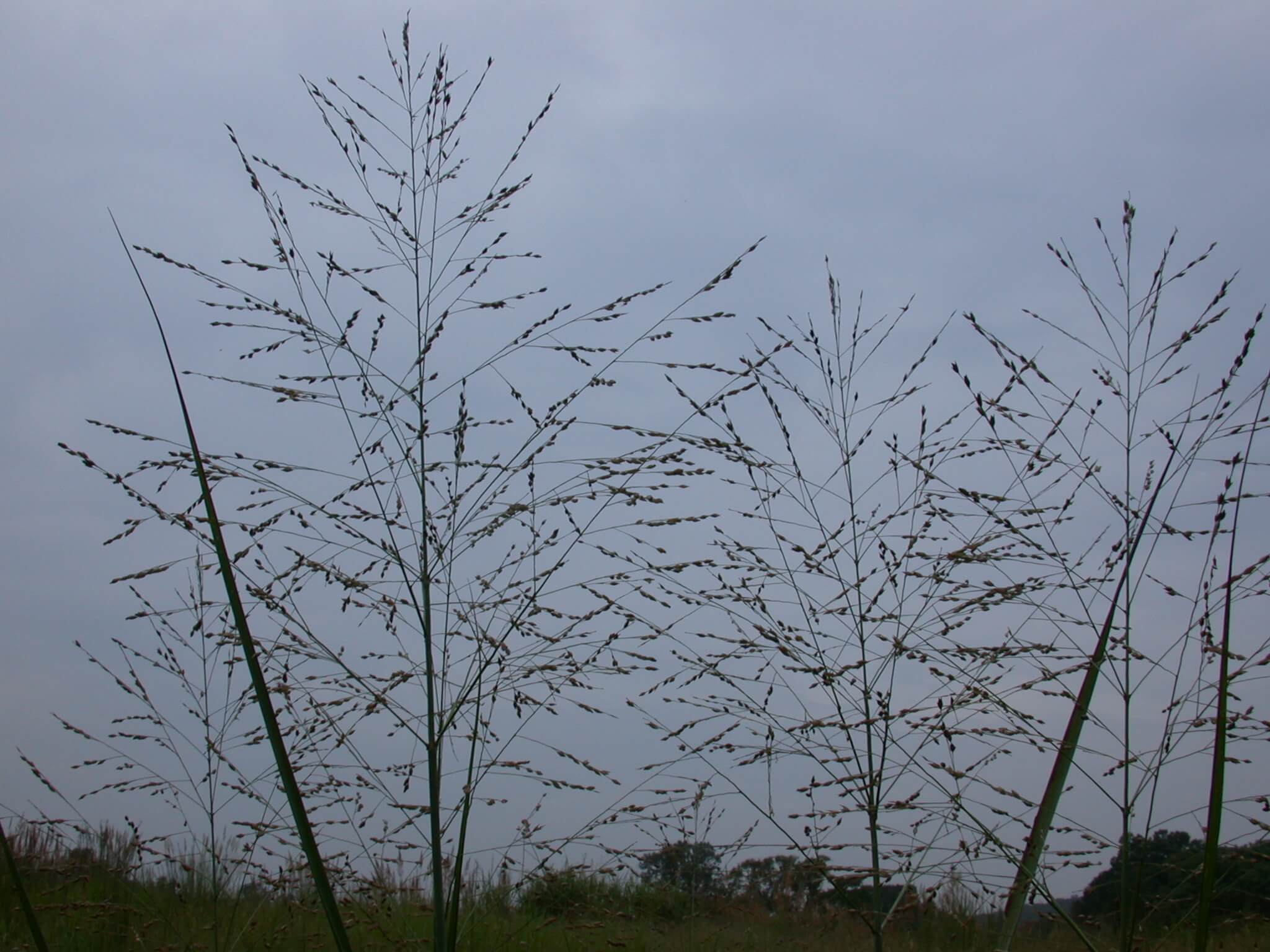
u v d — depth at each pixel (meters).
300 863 3.09
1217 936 2.32
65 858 3.61
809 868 2.53
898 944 3.17
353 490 2.59
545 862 2.97
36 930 1.93
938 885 2.41
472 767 2.46
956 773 2.43
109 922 3.34
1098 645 2.30
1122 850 2.28
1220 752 1.76
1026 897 2.26
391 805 2.59
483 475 2.61
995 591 2.59
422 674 2.50
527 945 3.25
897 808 2.47
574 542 2.65
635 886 3.74
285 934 3.32
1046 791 2.27
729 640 2.70
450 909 2.25
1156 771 2.32
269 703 1.85
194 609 2.67
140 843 3.26
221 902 3.66
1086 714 2.26
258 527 2.53
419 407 2.64
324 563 2.54
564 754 2.51
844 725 2.58
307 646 2.54
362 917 3.12
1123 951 2.20
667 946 3.53
